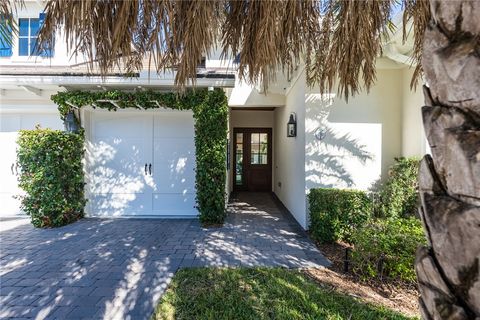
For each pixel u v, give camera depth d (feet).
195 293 10.22
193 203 22.58
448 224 2.70
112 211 22.50
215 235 17.65
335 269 12.50
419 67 7.00
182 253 14.48
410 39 14.11
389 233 11.58
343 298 9.82
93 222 20.79
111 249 15.08
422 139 16.78
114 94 19.89
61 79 18.92
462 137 2.62
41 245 15.75
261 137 36.32
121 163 22.52
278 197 31.40
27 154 18.85
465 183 2.58
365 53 6.79
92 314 9.14
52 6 4.75
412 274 10.79
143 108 20.93
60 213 19.58
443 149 2.80
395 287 10.78
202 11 5.04
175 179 22.58
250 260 13.50
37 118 23.38
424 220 3.05
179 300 9.78
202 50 5.46
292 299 9.71
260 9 5.46
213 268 12.46
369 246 11.29
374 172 18.79
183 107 20.18
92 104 20.44
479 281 2.50
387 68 18.65
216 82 18.78
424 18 5.93
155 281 11.34
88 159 22.20
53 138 19.12
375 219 14.96
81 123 21.66
